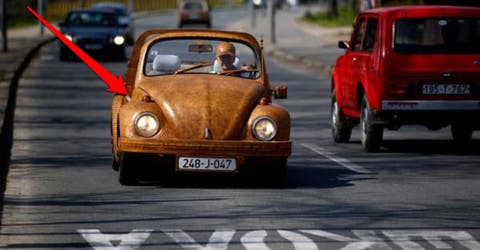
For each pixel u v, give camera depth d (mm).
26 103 30531
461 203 15148
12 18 102812
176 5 165750
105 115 27547
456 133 23156
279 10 156625
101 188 16078
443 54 20703
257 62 17594
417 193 16000
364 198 15445
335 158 20078
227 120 15930
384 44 20734
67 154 20094
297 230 12938
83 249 11734
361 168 18734
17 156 19750
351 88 22062
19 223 13250
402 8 21188
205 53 17547
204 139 15773
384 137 24062
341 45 23016
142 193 15648
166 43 17547
